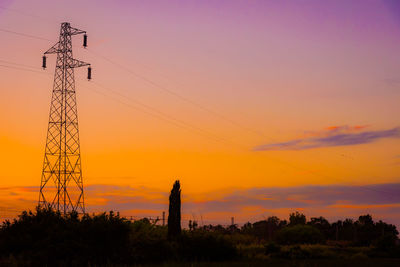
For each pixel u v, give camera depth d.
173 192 45.84
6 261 29.59
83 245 33.53
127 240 37.06
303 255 55.97
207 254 42.94
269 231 102.94
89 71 75.94
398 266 38.56
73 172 72.00
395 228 133.12
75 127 74.06
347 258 57.09
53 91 74.31
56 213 36.91
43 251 32.16
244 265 35.88
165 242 40.72
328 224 136.88
